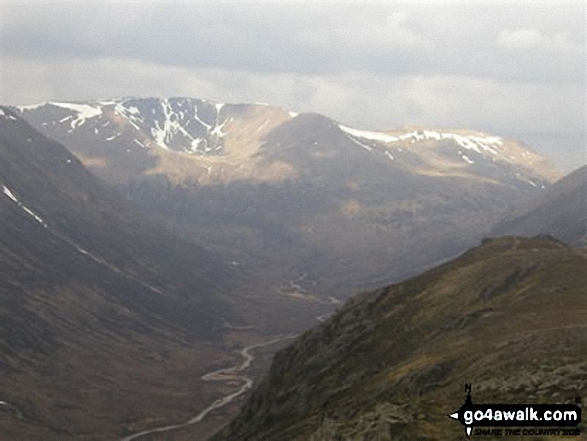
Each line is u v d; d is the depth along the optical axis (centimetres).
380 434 5991
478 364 8050
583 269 12538
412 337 13100
